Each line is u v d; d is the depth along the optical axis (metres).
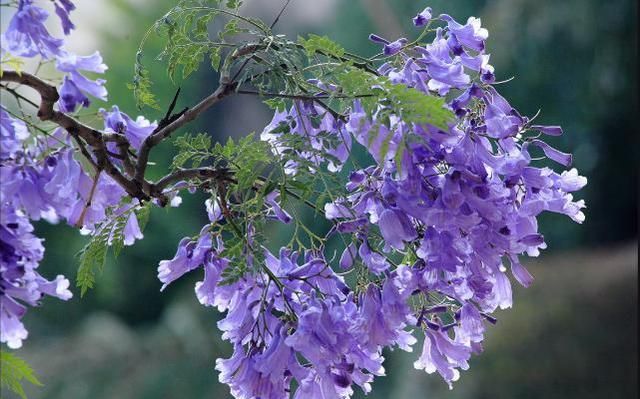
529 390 4.99
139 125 1.59
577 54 6.75
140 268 9.72
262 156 1.52
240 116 9.87
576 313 5.36
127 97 9.59
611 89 6.80
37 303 1.46
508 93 6.82
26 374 1.45
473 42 1.55
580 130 6.92
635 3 6.64
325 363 1.46
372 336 1.48
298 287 1.51
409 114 1.45
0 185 1.48
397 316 1.48
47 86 1.50
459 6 7.59
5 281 1.45
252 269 1.51
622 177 7.07
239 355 1.51
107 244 1.58
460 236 1.50
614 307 5.38
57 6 1.48
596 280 5.65
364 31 8.45
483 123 1.53
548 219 7.13
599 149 7.05
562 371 5.11
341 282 1.51
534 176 1.51
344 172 2.91
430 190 1.49
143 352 8.09
